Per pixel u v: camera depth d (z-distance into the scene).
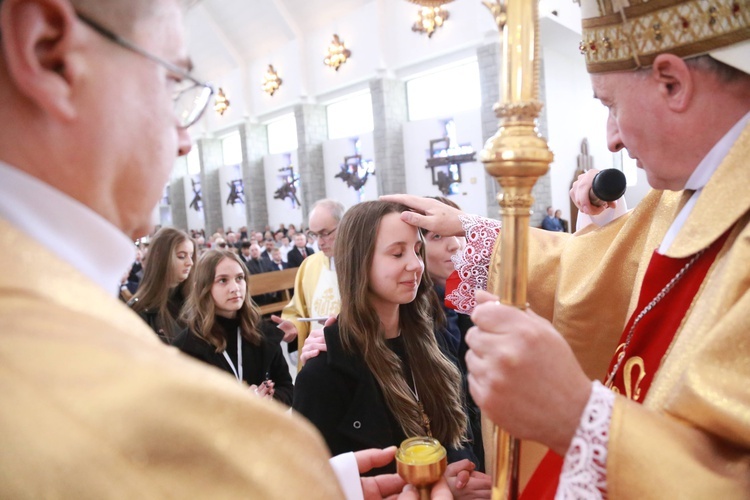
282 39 13.56
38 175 0.44
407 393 1.23
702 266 0.74
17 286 0.37
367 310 1.24
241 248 11.41
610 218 1.50
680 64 0.68
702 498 0.53
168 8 0.51
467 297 1.34
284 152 15.16
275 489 0.36
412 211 1.33
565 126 10.45
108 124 0.45
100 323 0.39
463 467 0.99
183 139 0.57
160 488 0.33
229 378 0.41
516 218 0.62
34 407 0.32
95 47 0.44
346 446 1.21
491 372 0.61
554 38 9.50
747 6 0.62
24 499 0.31
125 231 0.52
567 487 0.60
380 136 11.62
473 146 10.45
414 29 10.46
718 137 0.71
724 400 0.56
